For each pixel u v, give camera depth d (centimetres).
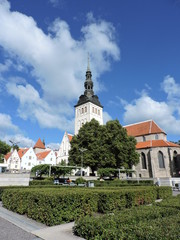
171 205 805
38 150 9138
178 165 4472
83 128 4178
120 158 3541
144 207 741
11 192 1043
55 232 616
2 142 5825
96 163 3709
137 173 4816
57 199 746
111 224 523
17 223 744
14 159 7362
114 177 3784
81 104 6600
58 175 3494
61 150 6894
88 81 6712
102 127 4022
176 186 2886
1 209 1041
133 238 428
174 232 431
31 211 830
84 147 3956
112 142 3691
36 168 3259
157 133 5206
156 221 532
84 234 559
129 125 6331
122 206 1002
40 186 1708
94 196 932
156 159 4597
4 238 562
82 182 3000
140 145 5147
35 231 628
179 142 6462
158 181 3106
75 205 807
